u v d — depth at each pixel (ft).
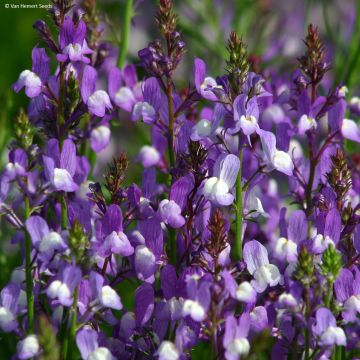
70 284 2.56
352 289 2.61
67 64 2.70
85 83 2.71
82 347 2.58
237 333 2.56
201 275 2.61
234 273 2.60
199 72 2.72
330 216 2.64
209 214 2.67
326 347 2.57
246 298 2.56
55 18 2.70
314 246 2.63
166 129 2.75
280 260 2.68
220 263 2.61
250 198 2.72
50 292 2.56
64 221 2.66
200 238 2.65
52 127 2.71
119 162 2.64
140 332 2.62
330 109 2.73
